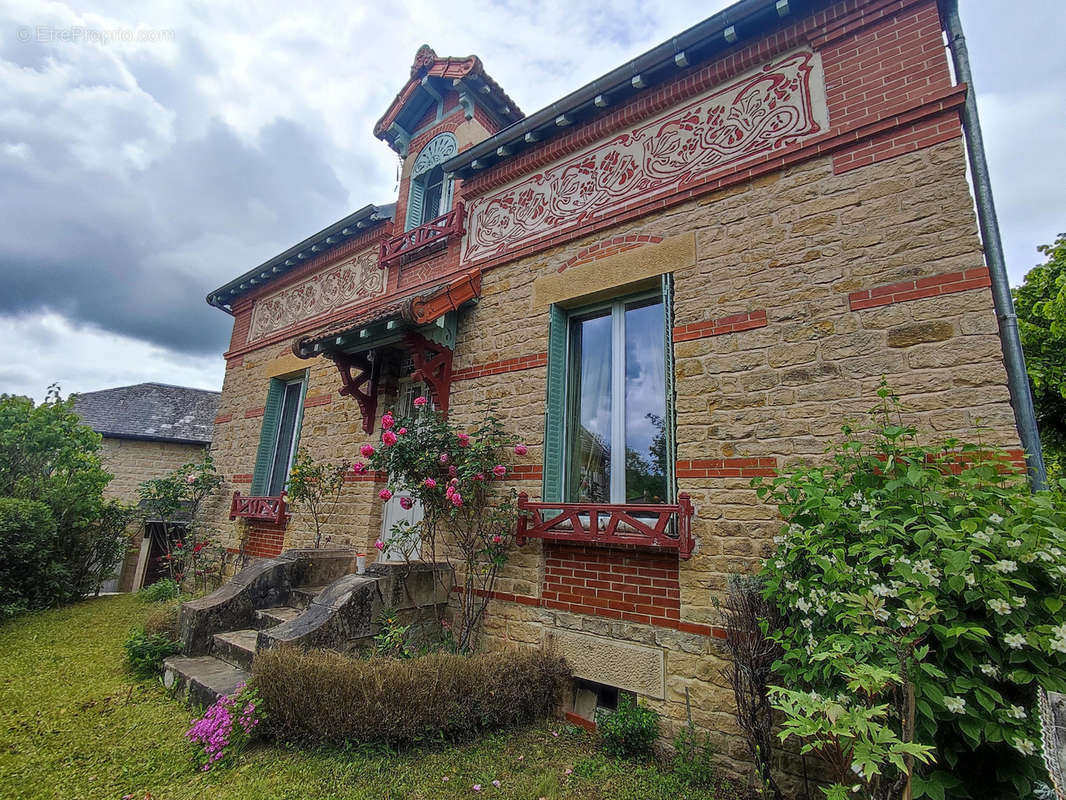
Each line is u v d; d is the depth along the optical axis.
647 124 5.03
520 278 5.64
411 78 7.65
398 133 8.06
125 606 7.74
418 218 7.63
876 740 1.76
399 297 7.04
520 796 2.90
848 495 2.76
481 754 3.39
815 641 2.55
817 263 3.81
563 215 5.46
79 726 3.54
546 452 4.90
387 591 4.54
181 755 3.16
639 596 4.06
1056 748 1.70
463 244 6.46
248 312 10.20
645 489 4.52
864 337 3.51
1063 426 8.43
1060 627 1.99
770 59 4.38
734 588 3.46
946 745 2.27
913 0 3.78
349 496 6.82
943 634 2.09
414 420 5.42
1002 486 2.67
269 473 8.60
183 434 15.55
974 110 3.73
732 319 4.09
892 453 2.74
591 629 4.24
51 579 7.70
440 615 5.00
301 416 8.20
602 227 5.05
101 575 8.76
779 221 4.05
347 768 3.04
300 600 5.22
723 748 3.39
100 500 9.20
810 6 4.22
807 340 3.73
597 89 5.11
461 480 4.81
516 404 5.26
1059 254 8.54
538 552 4.70
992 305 3.12
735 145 4.42
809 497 2.73
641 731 3.55
